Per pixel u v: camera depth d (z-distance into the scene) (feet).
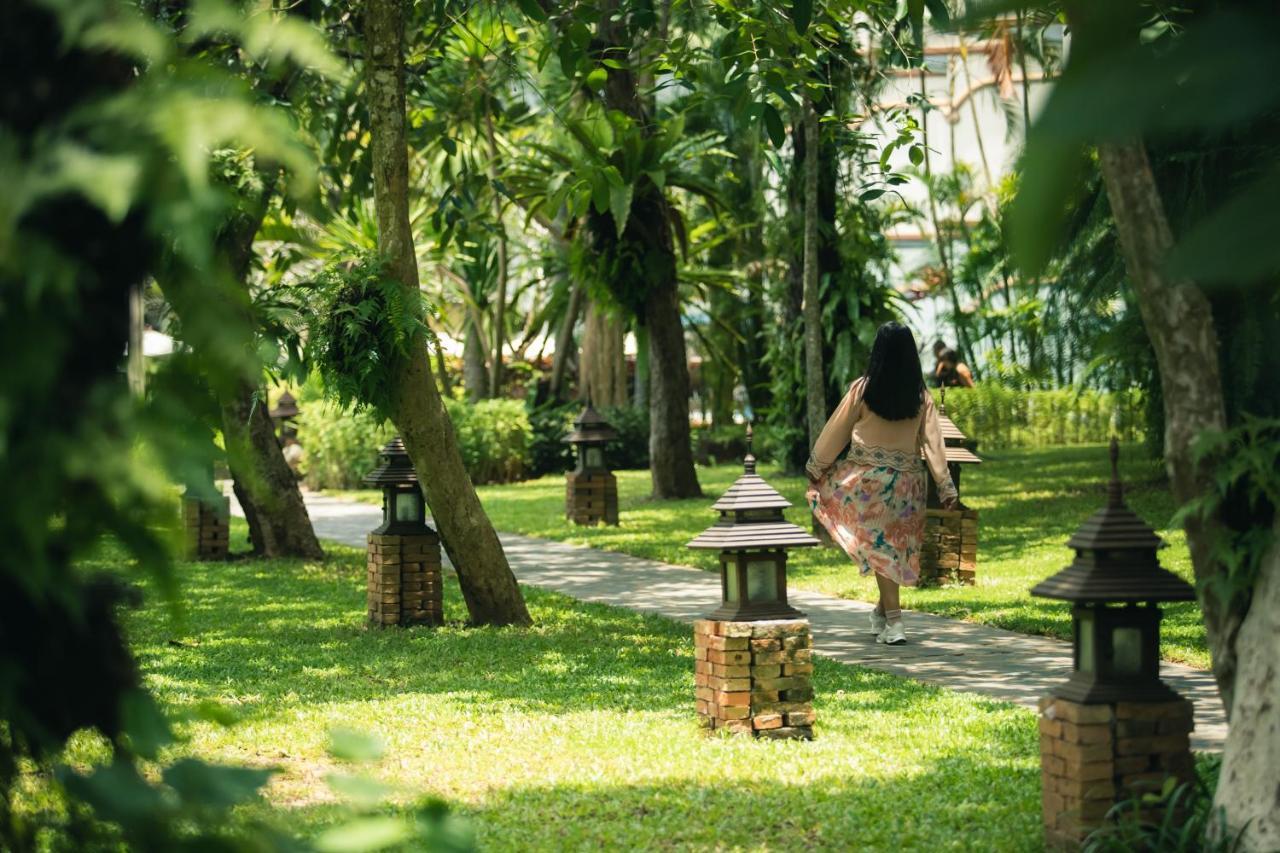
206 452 5.46
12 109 5.64
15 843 7.36
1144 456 59.93
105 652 7.74
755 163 78.23
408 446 31.04
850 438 29.48
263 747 20.11
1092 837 13.58
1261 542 12.33
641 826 16.07
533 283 108.78
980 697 23.94
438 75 48.44
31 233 4.90
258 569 44.55
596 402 103.04
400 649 29.35
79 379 5.67
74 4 4.87
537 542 54.13
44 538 5.30
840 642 29.99
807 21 18.20
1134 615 14.20
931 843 15.25
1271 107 2.89
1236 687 12.43
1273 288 4.79
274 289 28.84
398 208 29.53
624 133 38.86
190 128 4.54
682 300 93.15
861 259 69.31
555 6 36.17
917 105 36.88
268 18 4.87
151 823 5.68
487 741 20.53
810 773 18.53
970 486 68.18
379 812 16.48
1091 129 2.91
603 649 29.25
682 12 33.40
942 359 91.56
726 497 20.97
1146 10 3.06
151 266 5.73
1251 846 11.82
